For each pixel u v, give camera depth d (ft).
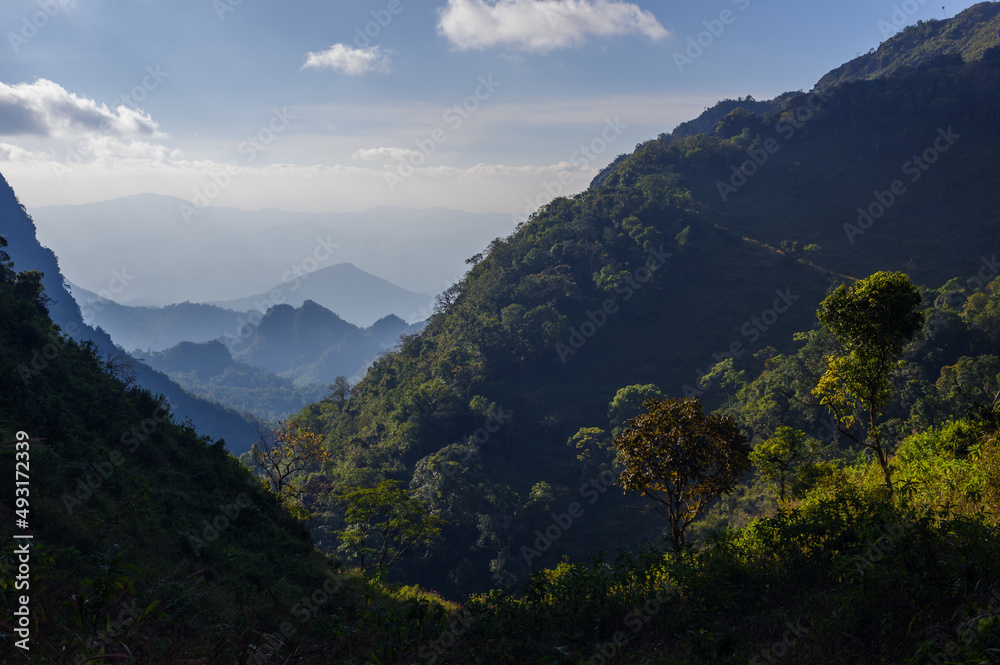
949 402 174.50
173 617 26.08
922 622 21.59
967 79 583.58
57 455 59.67
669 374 335.67
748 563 36.65
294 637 28.66
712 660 23.11
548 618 32.01
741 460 56.59
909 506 39.32
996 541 25.20
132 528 55.77
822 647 22.49
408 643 27.17
